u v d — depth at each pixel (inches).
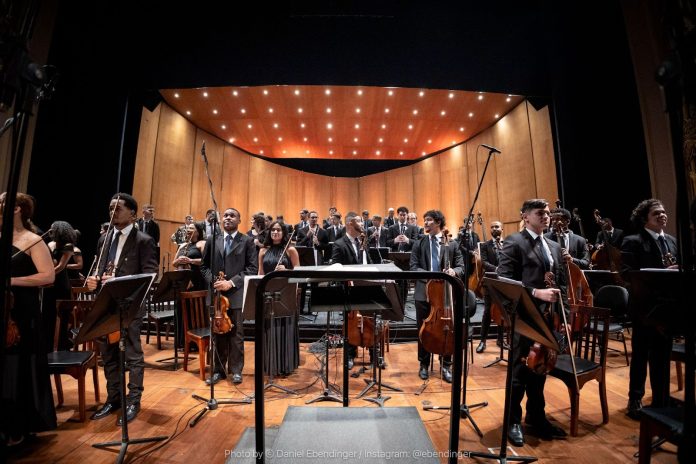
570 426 101.6
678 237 44.9
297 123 424.5
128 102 275.7
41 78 50.5
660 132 196.1
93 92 240.1
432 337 130.0
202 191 430.3
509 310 82.0
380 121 418.9
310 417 63.1
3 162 191.0
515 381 99.2
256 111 394.9
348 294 76.0
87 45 224.1
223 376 149.4
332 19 231.9
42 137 216.2
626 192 219.0
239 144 483.2
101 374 157.4
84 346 146.1
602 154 233.6
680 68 44.1
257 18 229.5
